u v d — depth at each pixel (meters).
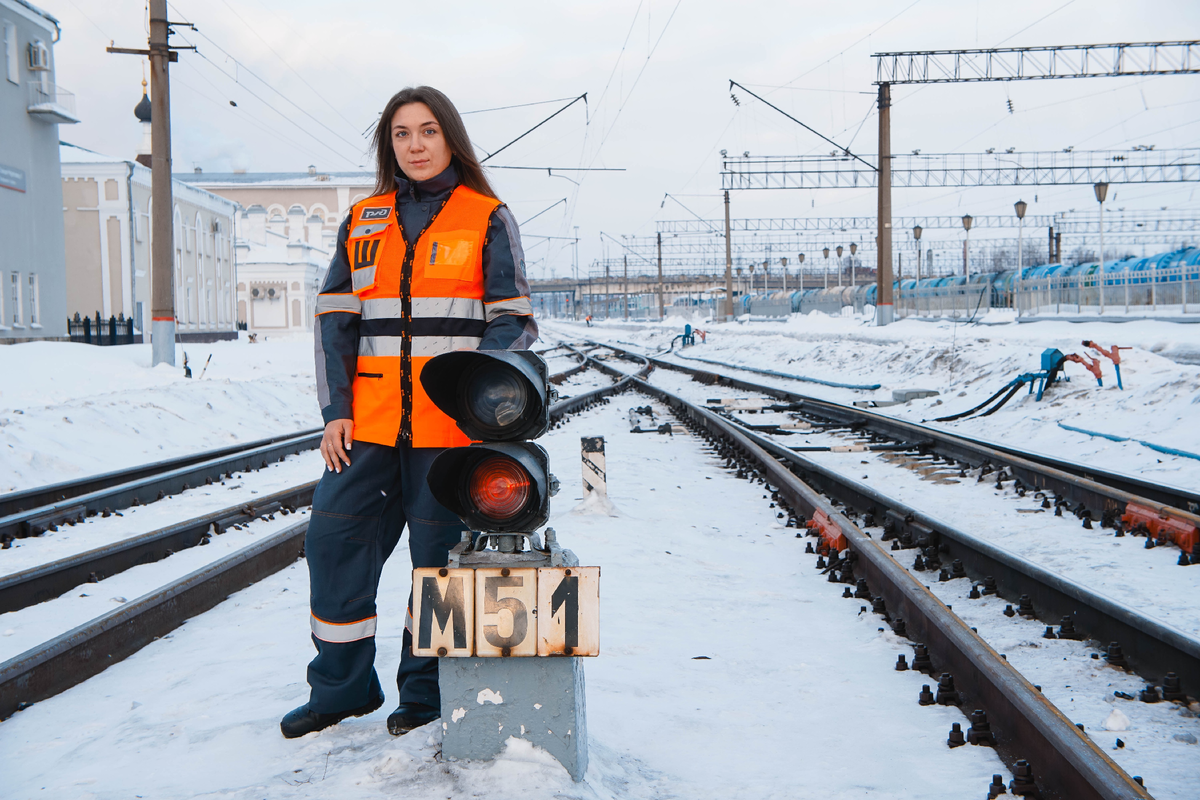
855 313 60.34
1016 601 5.69
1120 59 32.50
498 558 2.62
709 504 9.22
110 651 4.52
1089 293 33.66
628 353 48.50
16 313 29.09
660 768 3.10
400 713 2.96
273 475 12.23
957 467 11.36
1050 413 15.02
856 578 6.06
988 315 39.56
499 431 2.65
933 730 3.58
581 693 2.75
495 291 2.87
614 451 13.08
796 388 25.78
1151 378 15.42
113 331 32.34
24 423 12.04
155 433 14.48
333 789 2.56
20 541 8.08
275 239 75.94
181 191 46.16
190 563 7.18
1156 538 7.04
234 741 3.10
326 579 2.97
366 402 2.91
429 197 2.99
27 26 29.56
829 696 3.96
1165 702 4.04
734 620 5.20
